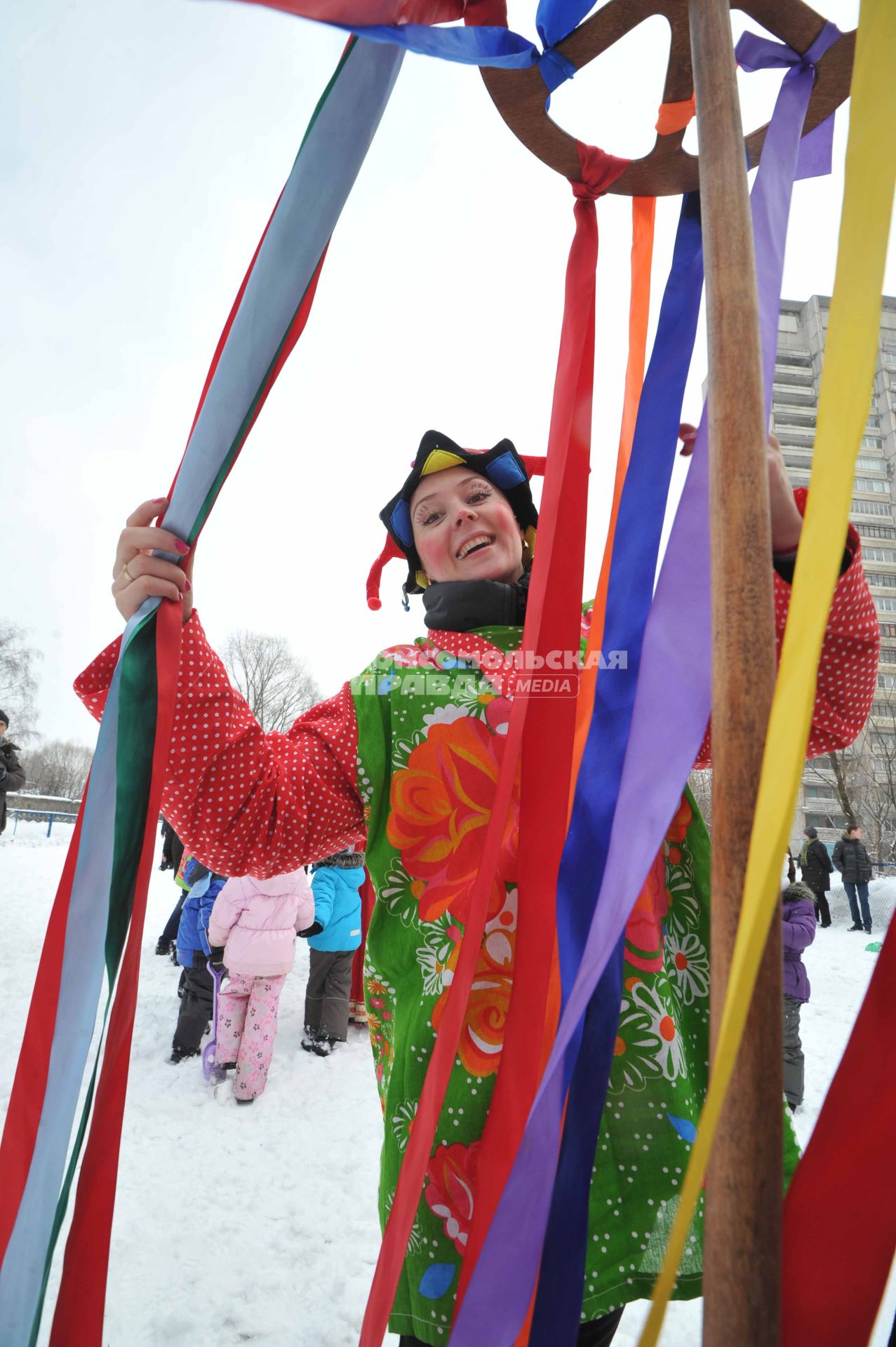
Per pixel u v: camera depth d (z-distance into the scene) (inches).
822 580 17.7
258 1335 71.4
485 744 43.1
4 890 341.4
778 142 32.0
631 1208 35.0
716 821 18.1
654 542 37.3
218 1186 99.6
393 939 42.1
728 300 20.1
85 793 33.0
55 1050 30.4
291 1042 163.8
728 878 17.5
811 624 17.4
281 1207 95.3
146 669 34.5
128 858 31.7
